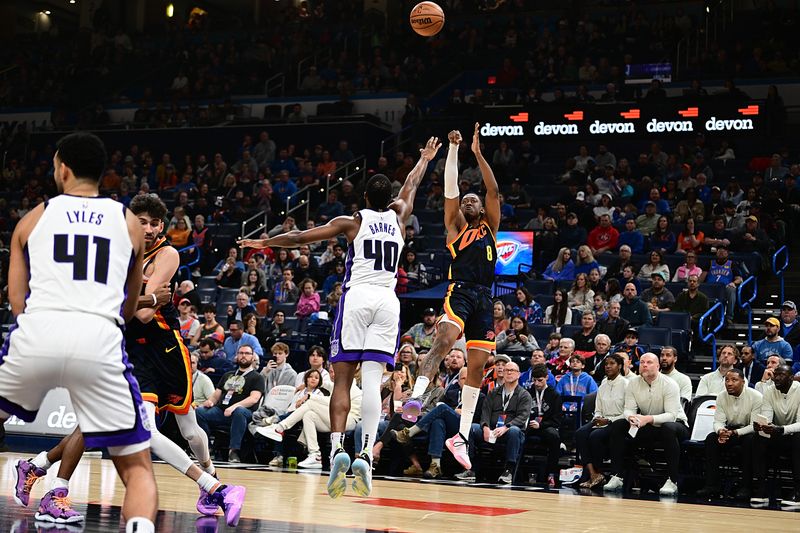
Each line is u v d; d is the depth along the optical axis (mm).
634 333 11109
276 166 20781
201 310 14797
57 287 3189
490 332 6215
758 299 14258
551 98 21297
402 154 19750
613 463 9062
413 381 10078
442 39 24578
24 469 4766
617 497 8016
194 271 16656
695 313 12797
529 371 10742
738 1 23297
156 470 8312
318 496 6570
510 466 9211
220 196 19359
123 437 3199
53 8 31891
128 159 21422
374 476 9203
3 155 23922
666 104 18297
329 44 26000
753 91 20531
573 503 7086
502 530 4965
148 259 4895
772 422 8695
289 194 19328
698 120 18078
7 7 31188
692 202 15789
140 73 27047
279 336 13023
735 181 16234
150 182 21531
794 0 23062
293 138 21828
